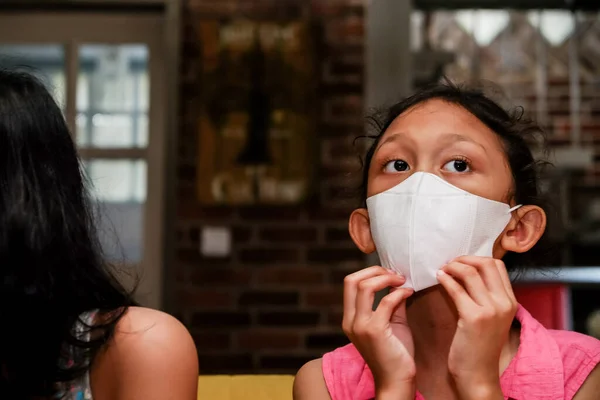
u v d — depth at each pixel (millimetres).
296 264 2209
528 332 819
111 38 2352
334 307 2193
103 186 2322
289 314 2195
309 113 2195
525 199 858
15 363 695
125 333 734
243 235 2219
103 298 771
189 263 2215
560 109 2807
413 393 734
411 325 808
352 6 2270
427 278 758
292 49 2201
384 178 808
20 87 728
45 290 705
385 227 779
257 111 2195
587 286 2086
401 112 866
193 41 2258
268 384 1154
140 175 2340
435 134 780
